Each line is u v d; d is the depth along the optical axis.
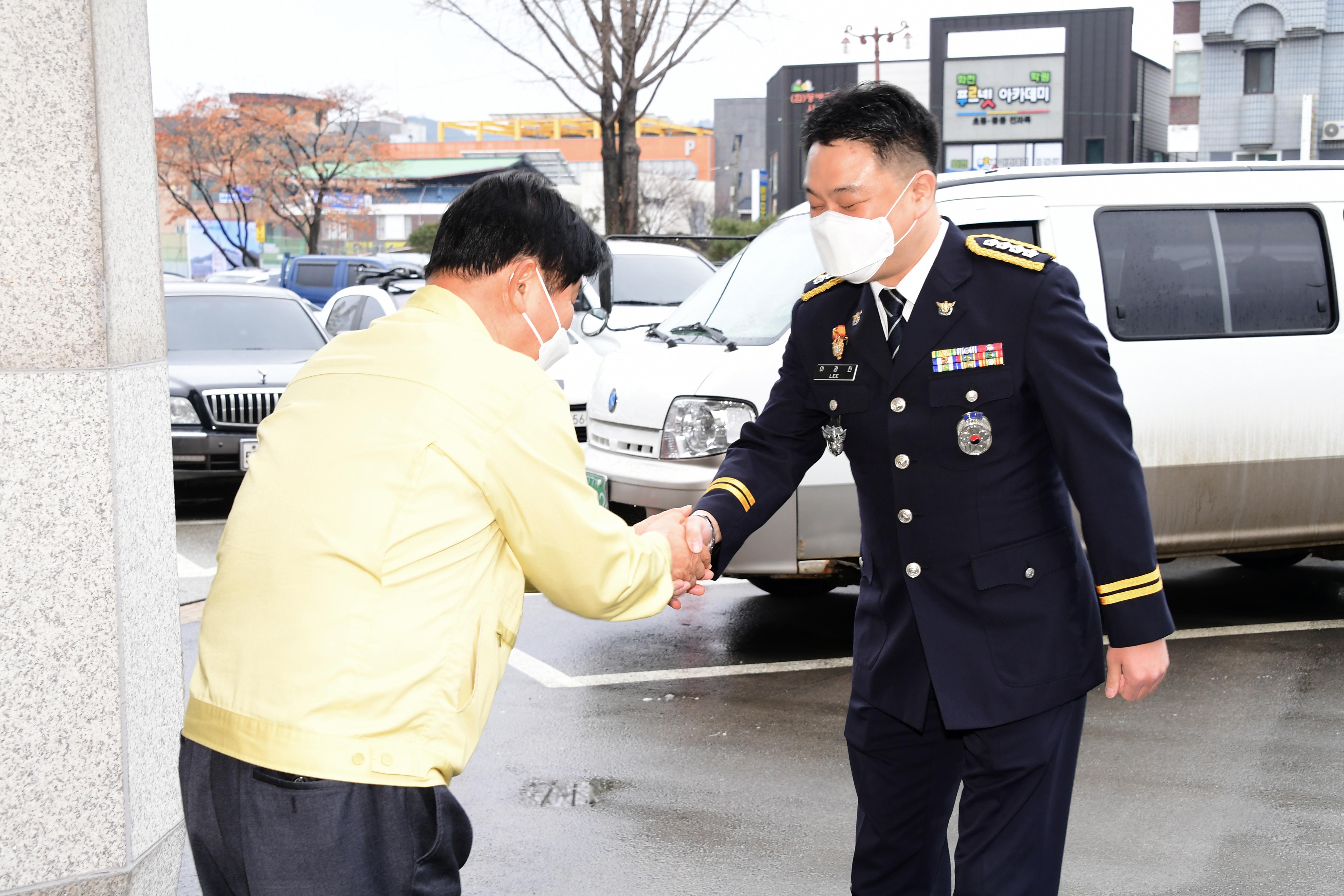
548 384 1.79
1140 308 5.08
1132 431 2.13
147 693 2.72
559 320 1.93
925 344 2.17
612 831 3.57
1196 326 5.14
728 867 3.35
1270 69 35.94
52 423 2.50
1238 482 5.17
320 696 1.63
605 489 5.17
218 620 1.72
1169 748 4.16
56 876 2.59
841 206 2.14
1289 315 5.25
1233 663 5.07
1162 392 5.04
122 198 2.60
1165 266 5.14
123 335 2.60
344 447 1.71
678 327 5.56
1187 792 3.81
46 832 2.58
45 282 2.47
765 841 3.50
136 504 2.67
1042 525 2.20
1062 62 42.97
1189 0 37.31
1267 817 3.63
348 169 44.78
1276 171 5.41
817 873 3.31
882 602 2.31
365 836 1.65
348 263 23.55
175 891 2.90
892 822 2.38
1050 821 2.19
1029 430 2.17
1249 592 6.23
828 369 2.30
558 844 3.49
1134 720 4.44
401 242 65.38
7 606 2.50
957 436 2.15
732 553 2.48
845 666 5.09
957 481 2.17
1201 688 4.77
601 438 5.42
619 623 5.75
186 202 46.41
